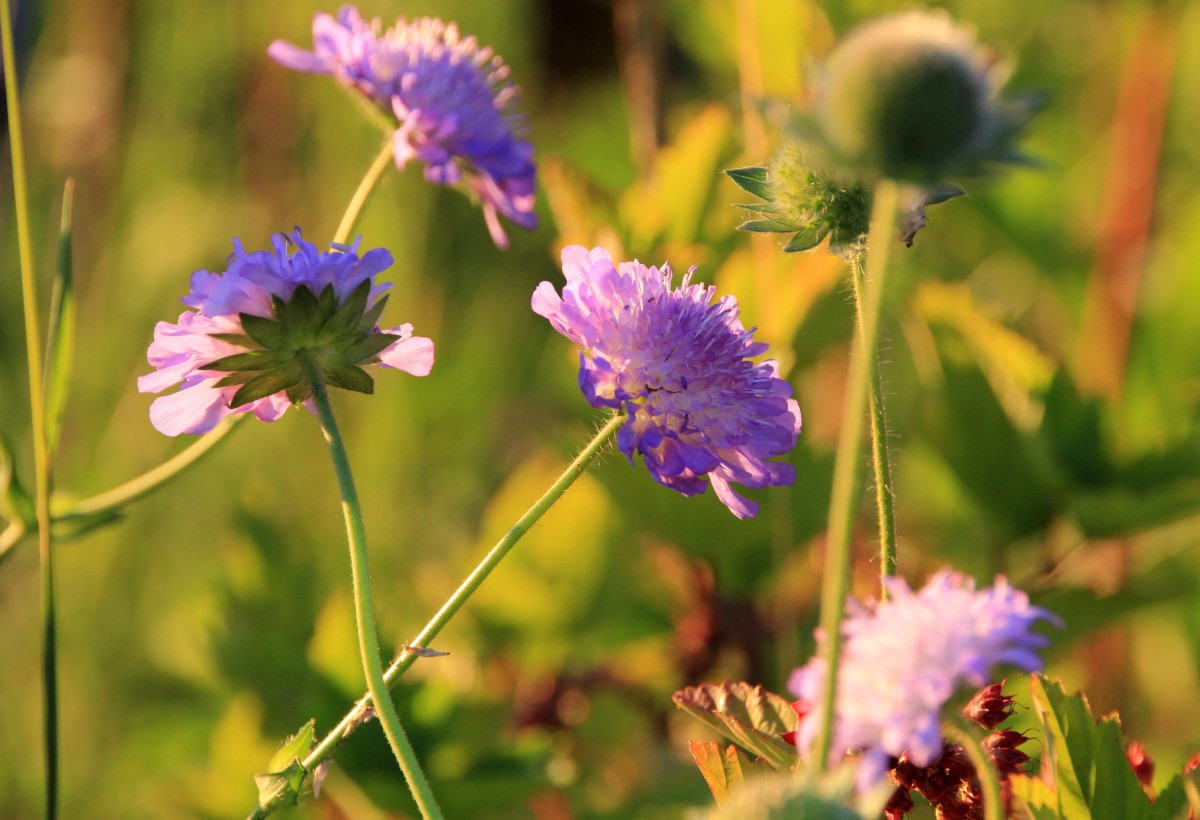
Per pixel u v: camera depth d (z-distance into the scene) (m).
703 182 0.59
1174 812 0.46
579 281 0.48
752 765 0.50
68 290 0.54
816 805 0.42
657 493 0.60
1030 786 0.46
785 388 0.49
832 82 0.43
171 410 0.48
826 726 0.42
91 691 0.69
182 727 0.67
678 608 0.62
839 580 0.42
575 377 0.63
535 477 0.63
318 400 0.48
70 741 0.68
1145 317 0.70
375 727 0.60
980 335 0.60
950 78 0.42
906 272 0.66
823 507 0.60
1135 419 0.68
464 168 0.55
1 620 0.71
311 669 0.61
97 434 0.73
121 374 0.74
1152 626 0.65
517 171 0.54
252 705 0.61
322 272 0.48
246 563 0.64
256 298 0.48
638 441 0.48
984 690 0.47
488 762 0.59
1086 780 0.47
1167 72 0.70
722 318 0.48
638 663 0.62
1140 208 0.69
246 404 0.49
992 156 0.43
